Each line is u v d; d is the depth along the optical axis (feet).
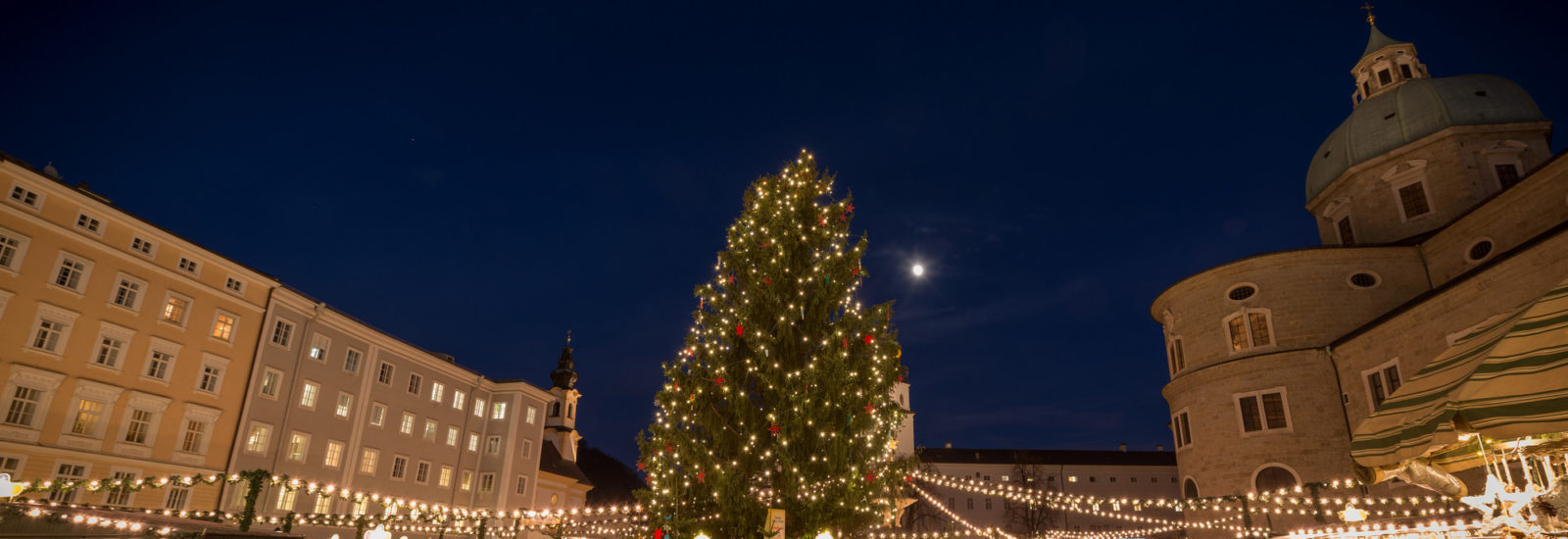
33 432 99.96
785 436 59.67
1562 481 20.03
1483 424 16.79
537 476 194.29
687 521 59.26
